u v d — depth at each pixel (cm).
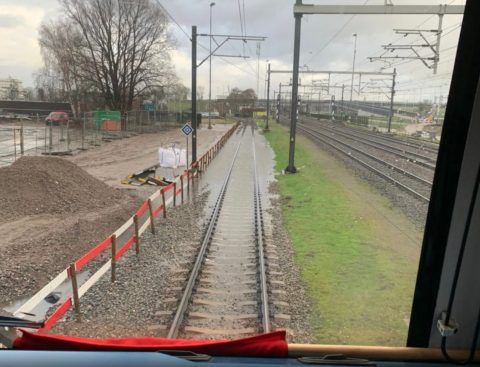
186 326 700
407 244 1199
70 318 747
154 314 751
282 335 228
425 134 4934
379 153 3491
